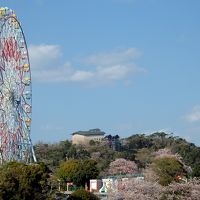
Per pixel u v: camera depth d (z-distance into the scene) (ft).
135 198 390.21
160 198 391.86
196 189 398.83
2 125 492.95
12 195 334.65
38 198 346.13
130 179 465.06
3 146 489.26
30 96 524.52
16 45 518.37
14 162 398.83
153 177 490.08
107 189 493.77
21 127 513.45
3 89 497.05
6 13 510.17
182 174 529.04
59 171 649.20
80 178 636.89
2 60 496.64
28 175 348.79
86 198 404.98
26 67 523.29
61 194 426.10
